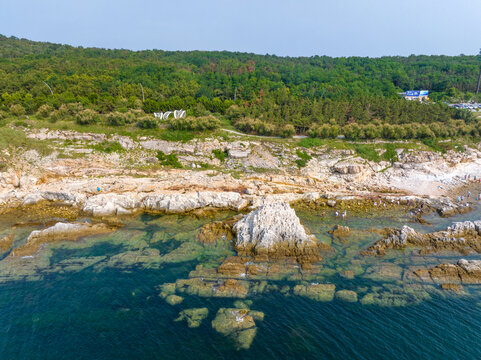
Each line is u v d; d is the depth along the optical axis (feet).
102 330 91.15
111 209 178.50
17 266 122.72
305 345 85.97
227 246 139.95
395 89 533.14
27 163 222.28
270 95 387.55
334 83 515.91
